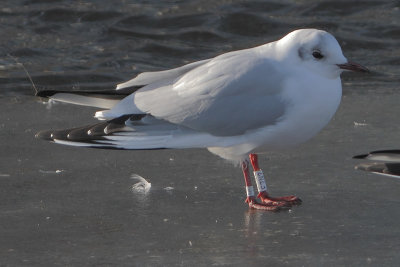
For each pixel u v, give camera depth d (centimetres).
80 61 1867
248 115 1029
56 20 2117
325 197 1105
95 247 922
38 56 1889
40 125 1461
